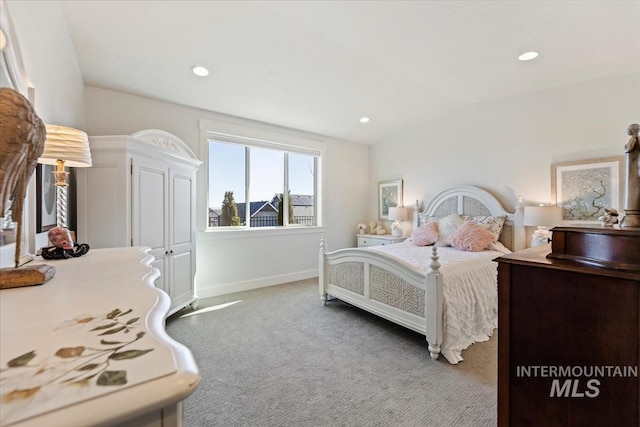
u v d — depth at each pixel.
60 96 2.16
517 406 1.23
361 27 2.45
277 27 2.47
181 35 2.48
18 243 1.00
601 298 1.03
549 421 1.16
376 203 5.45
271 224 4.45
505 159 3.73
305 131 4.70
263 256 4.27
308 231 4.77
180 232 3.08
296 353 2.26
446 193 4.26
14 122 0.76
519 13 2.17
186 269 3.18
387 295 2.61
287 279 4.52
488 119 3.89
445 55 2.81
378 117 4.42
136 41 2.49
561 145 3.28
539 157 3.45
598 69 2.88
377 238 4.87
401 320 2.47
